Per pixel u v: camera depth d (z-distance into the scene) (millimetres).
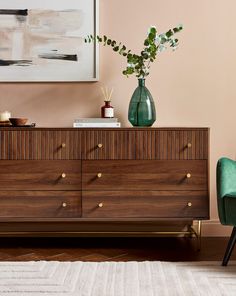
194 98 3156
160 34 3084
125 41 3133
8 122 2906
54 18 3115
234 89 3156
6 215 2742
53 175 2734
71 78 3131
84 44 3125
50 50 3127
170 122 3152
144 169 2732
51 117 3158
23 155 2734
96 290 2082
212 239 3088
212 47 3143
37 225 3152
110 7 3125
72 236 3158
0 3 3104
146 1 3125
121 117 3146
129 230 3166
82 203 2736
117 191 2736
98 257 2645
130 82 3145
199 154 2734
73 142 2732
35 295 2020
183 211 2732
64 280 2209
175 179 2734
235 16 3137
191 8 3133
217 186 2496
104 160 2734
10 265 2439
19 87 3150
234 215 2367
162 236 3168
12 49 3123
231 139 3166
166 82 3148
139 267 2412
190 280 2211
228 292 2055
